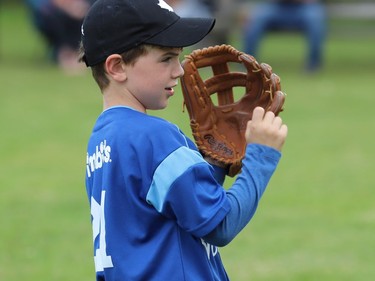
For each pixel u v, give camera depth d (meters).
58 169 15.84
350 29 30.53
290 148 17.20
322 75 26.58
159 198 5.29
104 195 5.49
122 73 5.52
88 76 26.33
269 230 12.31
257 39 26.38
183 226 5.30
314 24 26.25
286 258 11.22
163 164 5.29
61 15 26.95
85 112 20.88
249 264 10.98
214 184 5.36
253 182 5.45
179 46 5.42
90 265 11.07
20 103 22.00
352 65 28.94
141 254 5.38
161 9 5.46
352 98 22.64
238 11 27.69
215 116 6.16
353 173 15.30
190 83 6.05
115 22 5.45
